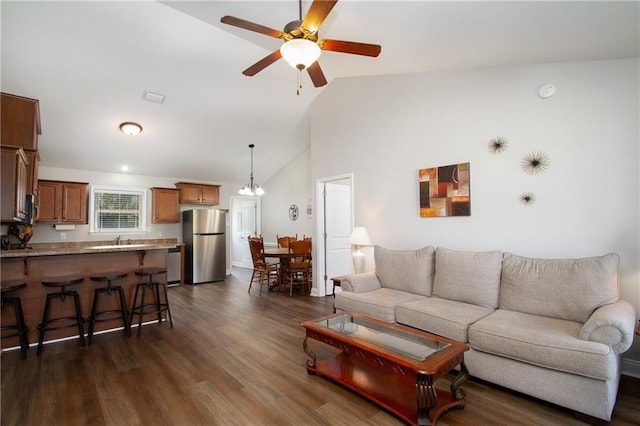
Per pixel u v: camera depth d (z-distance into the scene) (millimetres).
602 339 1815
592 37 2174
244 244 8555
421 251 3305
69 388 2258
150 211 6398
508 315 2400
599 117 2539
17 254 2969
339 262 5273
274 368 2559
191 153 5934
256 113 5145
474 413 1937
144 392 2201
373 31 2590
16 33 3053
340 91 4648
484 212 3123
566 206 2668
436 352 1935
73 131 4633
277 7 2586
